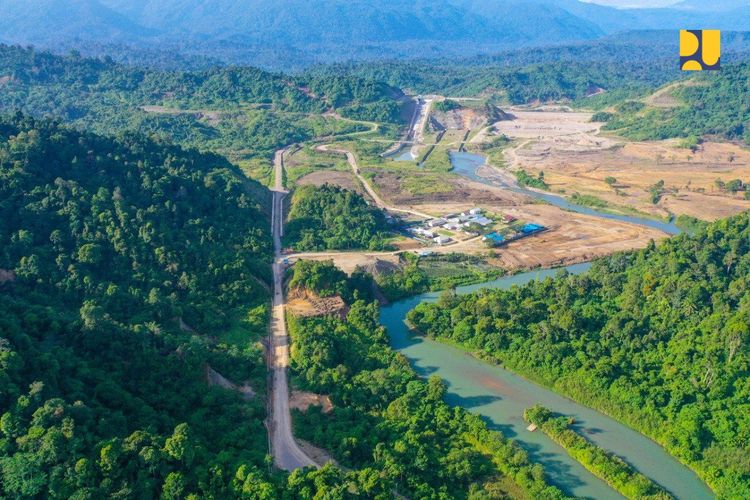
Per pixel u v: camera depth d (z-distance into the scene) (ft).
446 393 474.49
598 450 399.03
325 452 393.91
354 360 509.76
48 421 313.53
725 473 376.48
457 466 378.12
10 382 328.90
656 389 442.09
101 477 302.86
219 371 471.62
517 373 501.15
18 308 415.64
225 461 342.23
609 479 377.91
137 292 526.16
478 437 412.57
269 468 354.13
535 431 430.20
